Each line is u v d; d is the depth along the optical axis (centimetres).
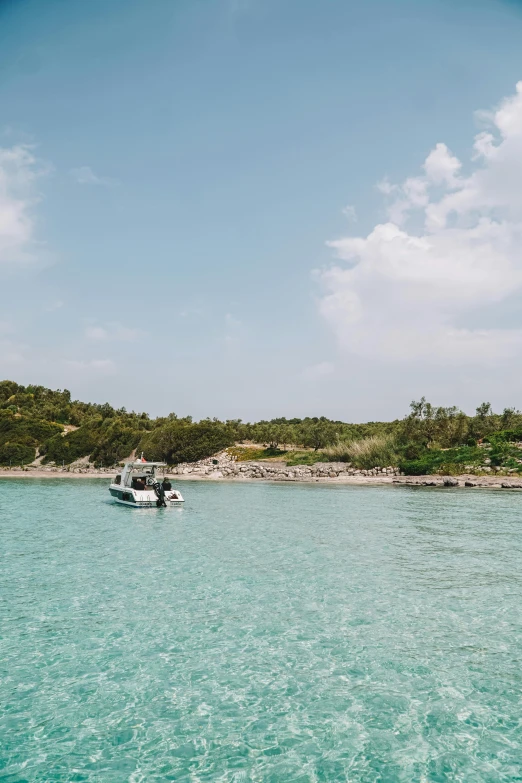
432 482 5853
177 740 837
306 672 1075
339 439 9106
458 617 1405
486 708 939
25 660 1118
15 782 730
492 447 7038
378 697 977
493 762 787
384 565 2019
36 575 1833
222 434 9625
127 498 3984
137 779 739
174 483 6469
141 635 1264
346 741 838
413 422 7750
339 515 3506
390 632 1294
